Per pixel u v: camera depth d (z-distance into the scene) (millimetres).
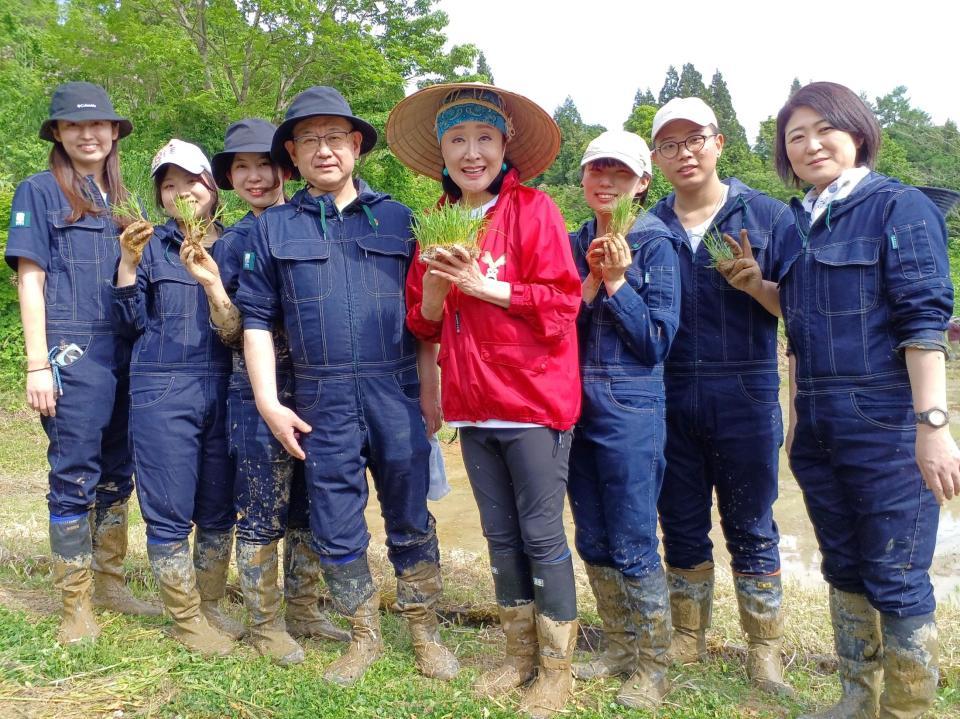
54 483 3598
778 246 3209
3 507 6191
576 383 3035
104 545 4012
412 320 3205
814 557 5641
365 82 20422
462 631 3916
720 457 3367
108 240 3699
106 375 3652
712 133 3314
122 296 3438
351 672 3281
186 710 3043
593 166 3205
